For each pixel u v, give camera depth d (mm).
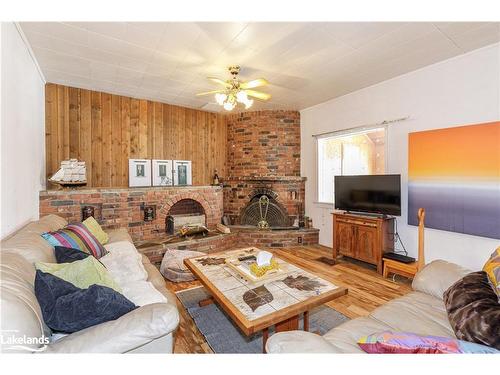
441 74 2846
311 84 3531
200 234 4059
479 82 2562
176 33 2238
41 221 2191
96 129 3695
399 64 2916
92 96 3668
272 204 4770
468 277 1463
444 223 2805
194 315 2252
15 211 2041
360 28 2176
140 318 1102
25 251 1446
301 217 4777
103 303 1143
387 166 3436
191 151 4637
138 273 1908
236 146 4988
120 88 3619
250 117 4859
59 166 3396
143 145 4105
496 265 1396
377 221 3203
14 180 2014
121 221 3492
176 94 3898
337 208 3871
